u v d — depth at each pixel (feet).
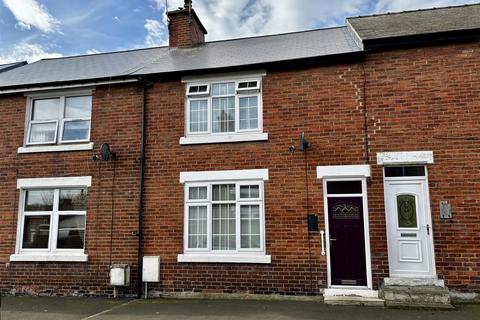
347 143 26.91
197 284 27.55
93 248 29.48
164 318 21.97
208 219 28.27
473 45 26.23
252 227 27.73
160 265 28.35
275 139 28.17
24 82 33.19
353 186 26.89
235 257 27.07
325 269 25.85
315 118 27.78
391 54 27.30
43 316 23.18
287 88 28.68
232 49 36.09
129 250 28.94
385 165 26.20
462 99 25.75
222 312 22.97
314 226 26.37
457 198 24.79
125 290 28.40
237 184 28.27
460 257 24.21
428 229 25.23
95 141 31.14
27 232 31.14
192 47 39.75
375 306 23.57
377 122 26.71
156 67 32.45
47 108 33.06
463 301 23.73
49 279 29.60
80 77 32.55
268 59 29.43
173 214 28.86
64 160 31.22
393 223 25.94
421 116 26.13
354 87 27.53
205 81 30.42
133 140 30.55
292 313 22.31
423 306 22.76
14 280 30.04
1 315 23.58
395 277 24.97
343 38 32.89
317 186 26.89
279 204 27.27
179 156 29.53
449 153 25.34
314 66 28.45
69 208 30.89
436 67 26.48
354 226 26.35
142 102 31.01
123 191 29.89
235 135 28.86
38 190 31.60
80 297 28.53
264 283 26.58
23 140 32.27
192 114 30.42
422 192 25.85
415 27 29.66
